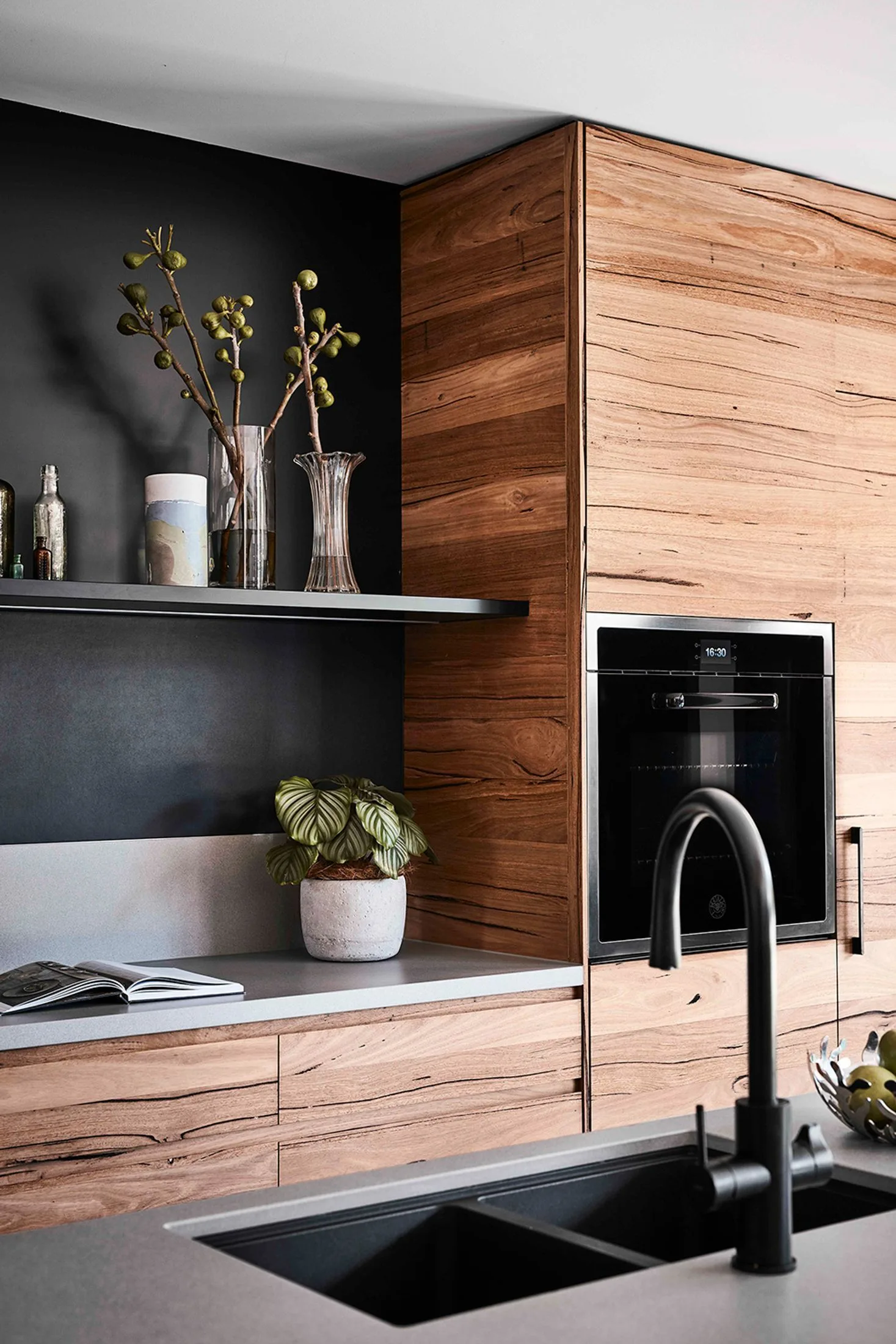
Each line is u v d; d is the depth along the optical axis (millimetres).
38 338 2953
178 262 2900
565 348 3023
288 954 3135
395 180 3426
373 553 3416
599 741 3014
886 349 3553
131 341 3070
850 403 3471
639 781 3076
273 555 2941
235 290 3221
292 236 3307
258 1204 1408
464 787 3268
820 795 3389
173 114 3012
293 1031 2646
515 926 3129
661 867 1303
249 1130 2570
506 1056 2875
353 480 3391
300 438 3320
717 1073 3166
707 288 3213
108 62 2746
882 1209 1466
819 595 3396
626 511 3062
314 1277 1395
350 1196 1443
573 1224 1555
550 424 3059
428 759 3373
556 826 3031
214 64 2754
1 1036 2332
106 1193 2418
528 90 2879
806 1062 3320
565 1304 1147
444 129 3092
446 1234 1461
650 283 3121
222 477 2932
